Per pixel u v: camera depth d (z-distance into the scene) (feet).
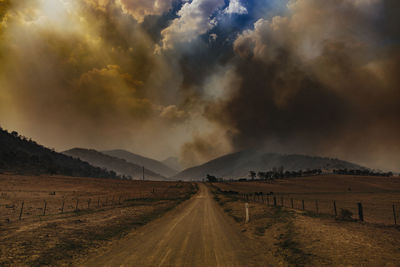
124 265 26.03
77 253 31.27
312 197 227.61
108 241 38.29
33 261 27.76
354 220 53.62
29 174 442.50
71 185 336.90
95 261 27.71
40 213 85.92
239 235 42.19
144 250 32.24
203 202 134.92
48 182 344.69
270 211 78.07
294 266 24.70
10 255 29.91
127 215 72.69
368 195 263.08
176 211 86.28
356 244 31.78
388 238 35.14
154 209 93.35
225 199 157.38
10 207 102.22
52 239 38.93
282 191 350.02
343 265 24.00
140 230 48.01
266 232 44.68
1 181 301.22
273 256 28.66
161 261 27.17
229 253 30.25
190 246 34.14
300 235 38.65
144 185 422.41
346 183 522.06
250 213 75.97
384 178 616.39
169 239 39.06
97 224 54.95
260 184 517.55
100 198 175.63
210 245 34.63
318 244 32.40
